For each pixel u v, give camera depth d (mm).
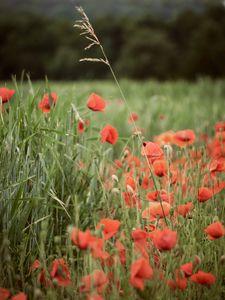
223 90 12445
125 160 2949
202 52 40250
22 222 2547
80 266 2486
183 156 3104
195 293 2428
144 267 2102
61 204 2582
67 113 2857
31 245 2607
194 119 6117
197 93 12109
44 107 2828
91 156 2924
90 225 2729
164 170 2662
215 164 2771
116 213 2738
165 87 12695
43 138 2732
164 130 5734
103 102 2814
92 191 2799
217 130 3418
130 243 2439
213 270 2525
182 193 2795
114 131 2695
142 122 5926
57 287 2344
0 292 2193
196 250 2568
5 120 2744
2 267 2461
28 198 2516
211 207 2781
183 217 2590
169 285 2299
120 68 48562
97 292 2197
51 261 2494
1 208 2539
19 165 2637
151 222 2711
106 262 2389
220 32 41094
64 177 2705
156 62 48031
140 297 2229
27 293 2410
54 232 2709
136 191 2600
